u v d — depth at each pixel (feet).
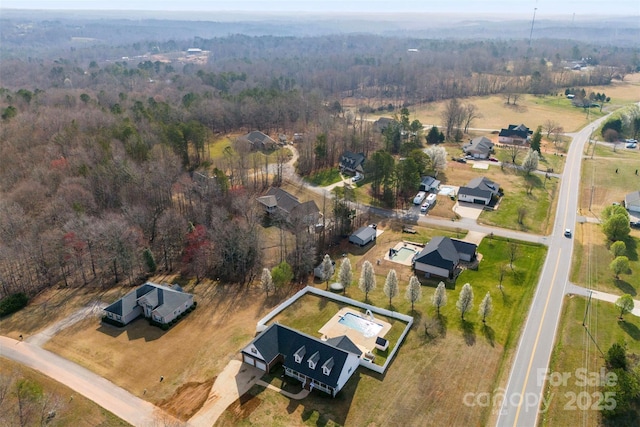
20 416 178.81
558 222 354.13
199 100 624.59
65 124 460.55
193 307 258.16
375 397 192.24
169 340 230.68
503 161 490.08
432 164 458.50
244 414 184.34
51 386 199.52
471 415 182.60
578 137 583.17
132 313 246.47
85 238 292.61
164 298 248.32
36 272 293.43
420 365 210.18
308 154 486.38
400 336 228.22
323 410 185.98
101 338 232.94
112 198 355.97
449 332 232.32
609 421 176.55
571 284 270.46
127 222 313.53
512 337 227.20
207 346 225.35
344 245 335.88
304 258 293.64
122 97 640.17
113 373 208.23
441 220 366.84
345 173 478.59
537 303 253.44
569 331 227.20
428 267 290.97
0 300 266.77
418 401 189.67
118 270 299.38
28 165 383.86
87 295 273.75
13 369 209.77
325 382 192.75
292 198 396.98
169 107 561.43
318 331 236.02
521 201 394.73
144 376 206.18
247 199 370.12
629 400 179.83
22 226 301.84
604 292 260.83
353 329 237.25
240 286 283.59
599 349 213.66
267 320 244.63
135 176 360.07
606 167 470.39
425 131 623.77
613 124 579.48
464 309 237.86
